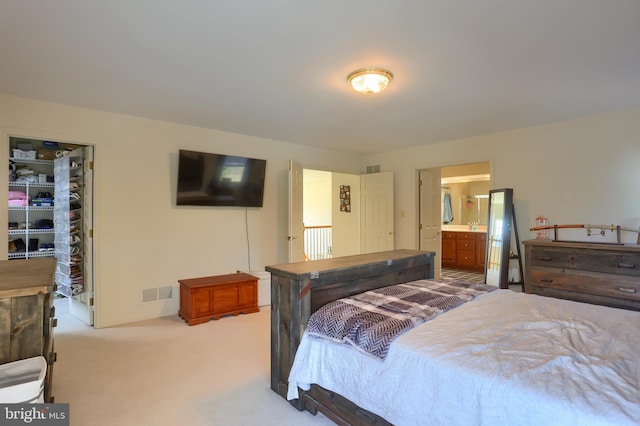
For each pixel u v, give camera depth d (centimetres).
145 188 386
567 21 190
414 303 200
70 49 224
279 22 193
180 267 412
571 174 384
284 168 505
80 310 389
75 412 204
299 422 195
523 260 421
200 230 428
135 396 223
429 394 135
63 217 394
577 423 101
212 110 354
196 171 414
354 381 165
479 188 762
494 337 154
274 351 227
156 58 237
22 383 155
